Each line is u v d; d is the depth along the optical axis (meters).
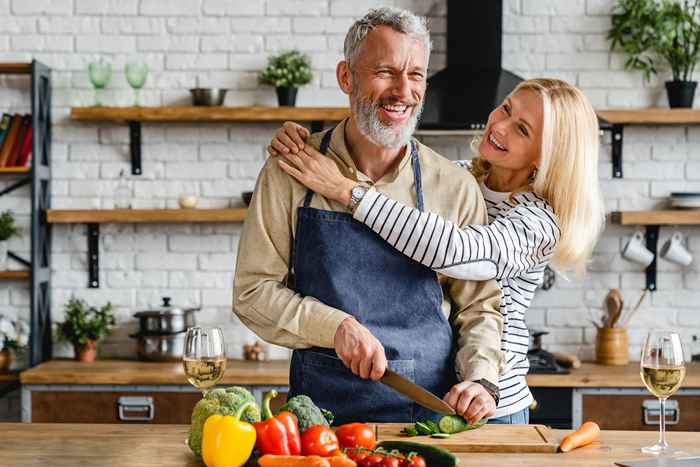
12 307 4.71
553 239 2.36
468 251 2.23
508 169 2.52
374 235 2.31
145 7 4.70
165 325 4.48
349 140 2.42
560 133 2.37
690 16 4.48
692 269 4.68
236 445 1.79
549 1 4.66
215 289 4.73
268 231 2.38
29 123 4.61
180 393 4.21
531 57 4.67
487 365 2.25
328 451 1.83
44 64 4.64
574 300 4.69
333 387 2.29
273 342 2.32
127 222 4.73
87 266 4.75
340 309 2.31
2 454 1.96
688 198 4.46
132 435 2.14
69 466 1.87
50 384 4.23
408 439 2.04
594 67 4.66
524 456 1.96
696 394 4.12
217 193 4.71
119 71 4.70
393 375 2.13
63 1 4.71
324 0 4.68
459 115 4.12
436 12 4.62
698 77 4.63
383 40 2.23
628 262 4.69
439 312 2.34
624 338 4.51
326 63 4.70
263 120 4.59
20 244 4.72
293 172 2.33
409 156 2.40
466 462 1.90
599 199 2.42
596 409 4.14
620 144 4.64
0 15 4.70
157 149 4.72
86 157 4.73
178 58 4.70
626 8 4.57
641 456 1.97
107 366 4.40
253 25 4.69
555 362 4.36
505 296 2.46
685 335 4.68
